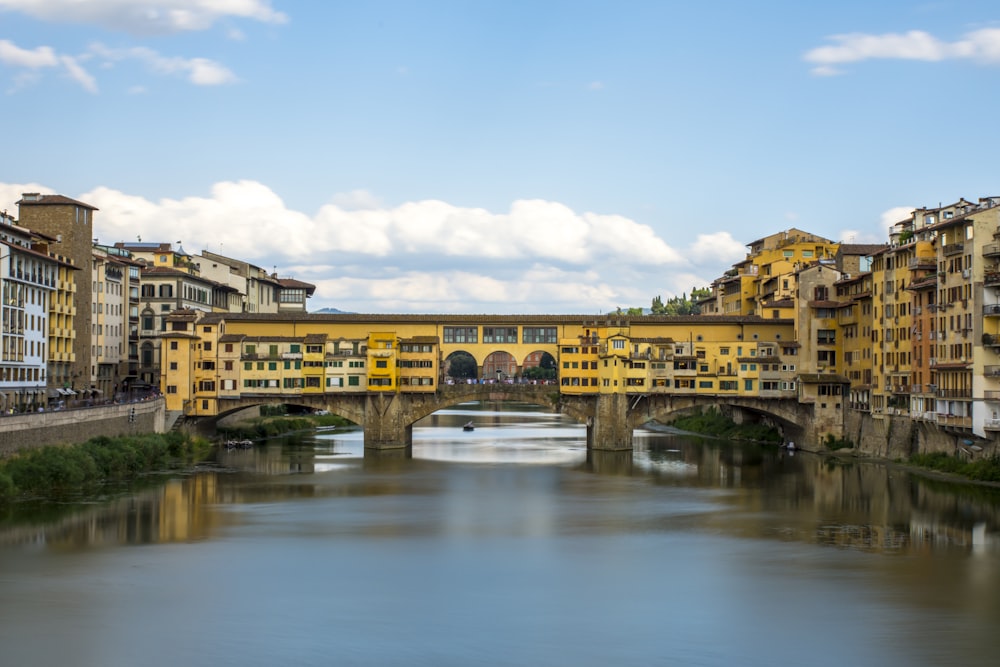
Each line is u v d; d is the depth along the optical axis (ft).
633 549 319.68
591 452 590.14
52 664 217.36
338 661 221.05
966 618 248.73
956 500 399.03
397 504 399.65
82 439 440.45
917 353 492.54
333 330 610.24
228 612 251.60
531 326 622.13
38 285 485.97
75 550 306.76
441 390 602.03
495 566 297.74
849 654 226.58
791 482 458.50
